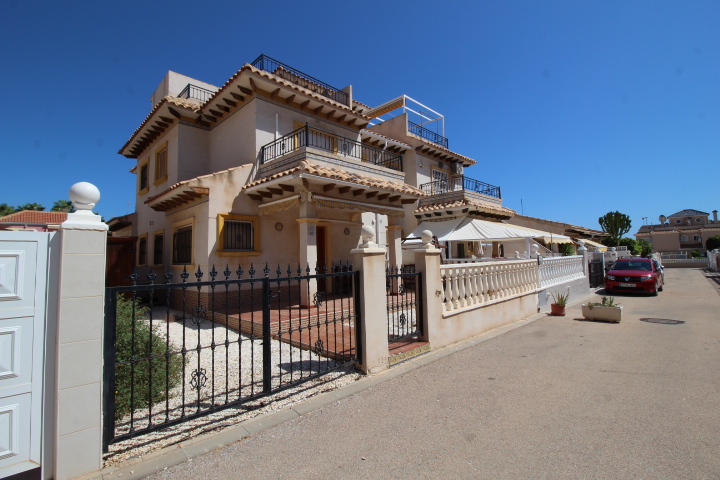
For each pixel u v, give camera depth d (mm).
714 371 5438
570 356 6332
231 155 13219
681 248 59031
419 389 4887
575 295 14211
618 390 4758
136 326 4738
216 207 10727
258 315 9219
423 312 6656
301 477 3012
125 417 4219
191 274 11242
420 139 20016
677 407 4207
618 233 41844
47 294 2865
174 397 4805
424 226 16891
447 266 7254
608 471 3016
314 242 10398
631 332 8172
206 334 8367
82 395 2941
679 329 8438
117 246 14953
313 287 10211
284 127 12930
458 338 7262
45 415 2818
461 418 4035
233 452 3396
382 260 5770
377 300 5629
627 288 15328
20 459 2703
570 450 3350
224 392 4883
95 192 3098
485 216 19703
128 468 3088
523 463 3162
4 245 2693
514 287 9852
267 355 4348
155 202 12422
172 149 14258
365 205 11719
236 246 11117
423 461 3221
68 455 2855
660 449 3334
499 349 6809
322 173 9523
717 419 3893
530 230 13750
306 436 3686
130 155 18484
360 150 15617
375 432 3750
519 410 4207
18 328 2729
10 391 2680
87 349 2975
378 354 5562
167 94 16328
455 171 23312
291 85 12359
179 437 3648
